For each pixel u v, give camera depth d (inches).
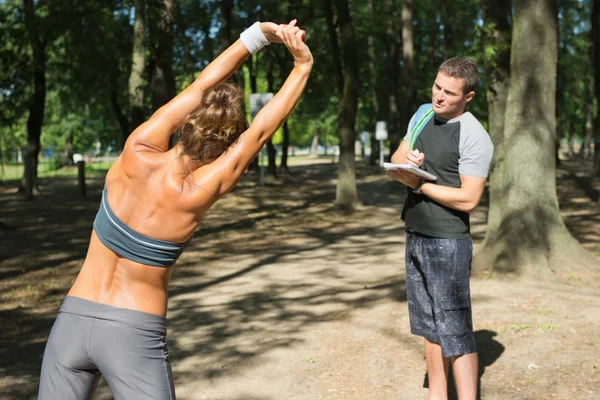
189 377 191.0
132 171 90.8
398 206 696.4
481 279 297.6
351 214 627.2
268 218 598.9
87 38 845.8
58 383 89.5
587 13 1186.0
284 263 382.0
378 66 1542.8
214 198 90.9
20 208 701.3
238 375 191.0
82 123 1631.4
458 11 1338.6
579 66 1549.0
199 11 1051.3
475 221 554.9
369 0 1210.6
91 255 91.2
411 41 1103.0
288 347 215.3
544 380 171.3
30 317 268.4
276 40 97.3
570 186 804.0
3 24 788.0
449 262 139.0
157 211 89.4
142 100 814.5
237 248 439.5
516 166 313.1
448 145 138.2
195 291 311.3
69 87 1060.5
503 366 183.3
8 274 358.3
